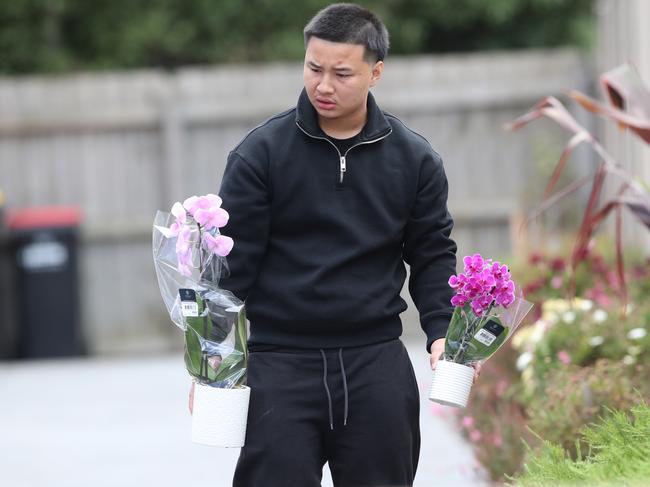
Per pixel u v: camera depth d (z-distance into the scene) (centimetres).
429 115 2034
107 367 1869
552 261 1244
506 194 2033
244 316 647
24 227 1941
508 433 923
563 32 2617
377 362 660
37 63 2491
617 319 1000
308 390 653
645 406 697
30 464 1179
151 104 1997
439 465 1064
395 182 664
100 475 1119
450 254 686
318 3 2553
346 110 644
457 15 2555
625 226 1708
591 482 608
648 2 1506
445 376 648
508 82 2027
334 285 655
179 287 652
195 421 639
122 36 2517
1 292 1989
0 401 1572
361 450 657
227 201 659
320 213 656
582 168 1991
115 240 2012
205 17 2534
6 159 1989
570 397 832
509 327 645
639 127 982
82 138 1997
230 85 2006
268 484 646
